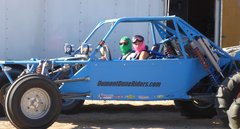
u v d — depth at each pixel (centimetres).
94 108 889
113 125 710
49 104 636
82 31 807
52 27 798
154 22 736
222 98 663
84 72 676
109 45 808
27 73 678
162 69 691
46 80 636
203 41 705
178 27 711
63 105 799
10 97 621
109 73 680
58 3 799
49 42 798
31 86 626
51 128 677
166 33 754
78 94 678
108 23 753
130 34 810
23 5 785
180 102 786
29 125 623
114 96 684
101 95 682
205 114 786
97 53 684
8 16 780
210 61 708
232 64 735
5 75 732
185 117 802
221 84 679
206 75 714
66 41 804
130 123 732
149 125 716
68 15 803
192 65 703
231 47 811
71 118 777
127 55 731
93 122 737
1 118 756
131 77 685
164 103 952
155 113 841
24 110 626
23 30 787
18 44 786
